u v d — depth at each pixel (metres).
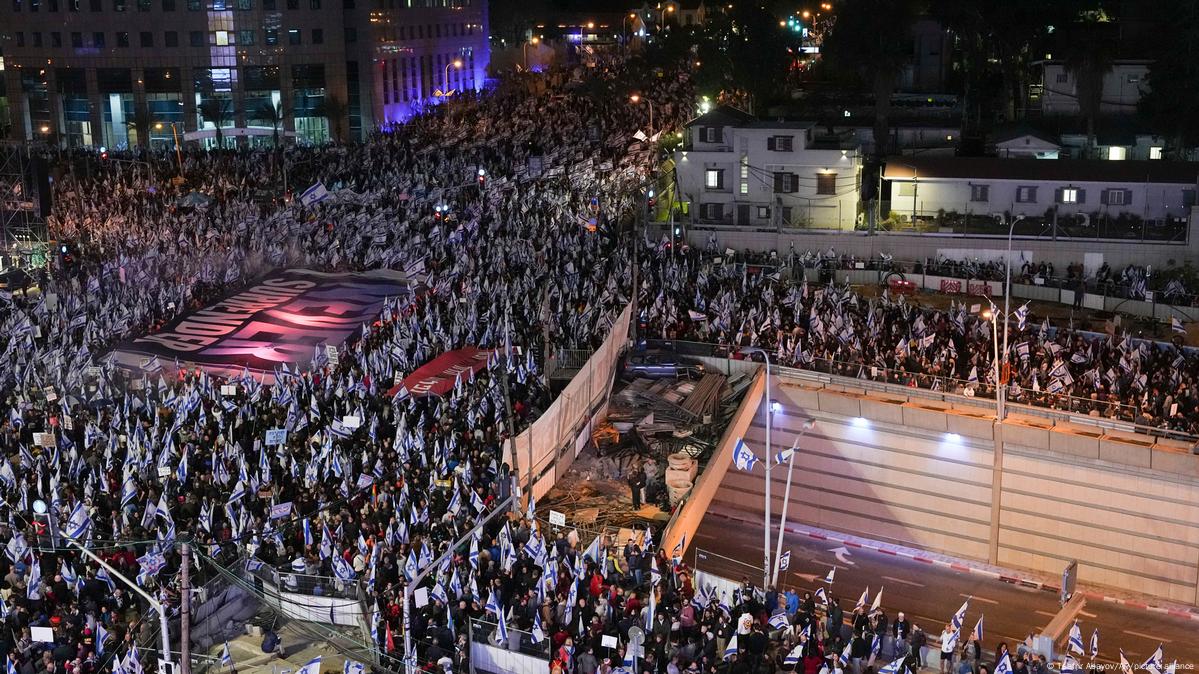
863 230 86.50
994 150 98.00
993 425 58.12
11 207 90.88
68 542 41.81
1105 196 84.12
